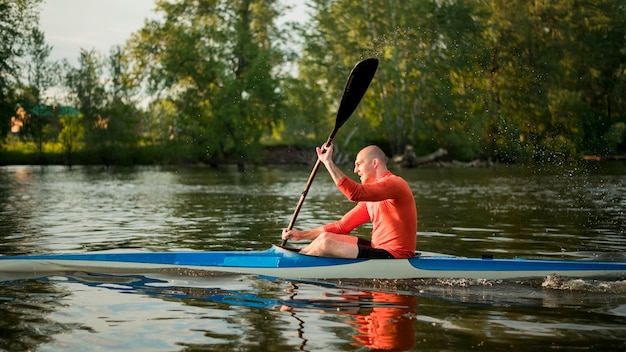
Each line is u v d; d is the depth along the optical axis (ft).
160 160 136.26
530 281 16.92
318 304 14.35
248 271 17.88
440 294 15.44
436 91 117.39
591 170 88.84
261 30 135.44
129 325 12.57
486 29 117.19
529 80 115.34
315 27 127.13
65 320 12.94
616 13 128.98
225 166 134.41
